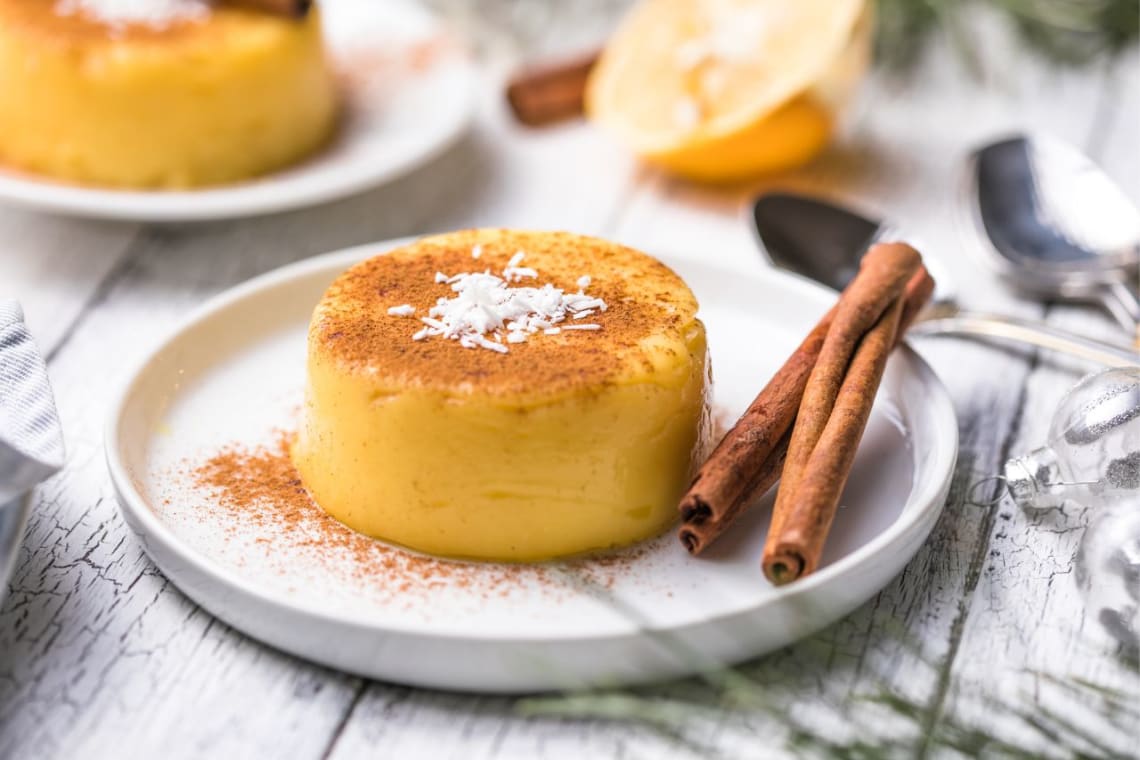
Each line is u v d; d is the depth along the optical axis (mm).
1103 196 596
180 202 582
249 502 484
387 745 437
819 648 455
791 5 649
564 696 444
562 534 469
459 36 715
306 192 591
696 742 437
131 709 441
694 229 629
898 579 475
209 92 599
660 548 474
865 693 446
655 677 442
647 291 495
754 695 435
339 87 667
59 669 448
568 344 475
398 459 467
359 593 457
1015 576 477
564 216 633
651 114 652
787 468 468
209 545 469
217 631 459
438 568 467
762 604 440
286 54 612
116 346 558
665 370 472
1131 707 446
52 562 473
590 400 463
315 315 489
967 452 519
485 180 654
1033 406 538
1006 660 455
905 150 679
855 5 635
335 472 478
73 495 494
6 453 435
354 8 709
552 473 465
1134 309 563
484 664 437
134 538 478
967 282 598
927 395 504
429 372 465
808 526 449
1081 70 735
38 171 606
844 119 676
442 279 498
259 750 435
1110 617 456
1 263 594
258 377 524
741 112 631
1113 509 458
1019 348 562
